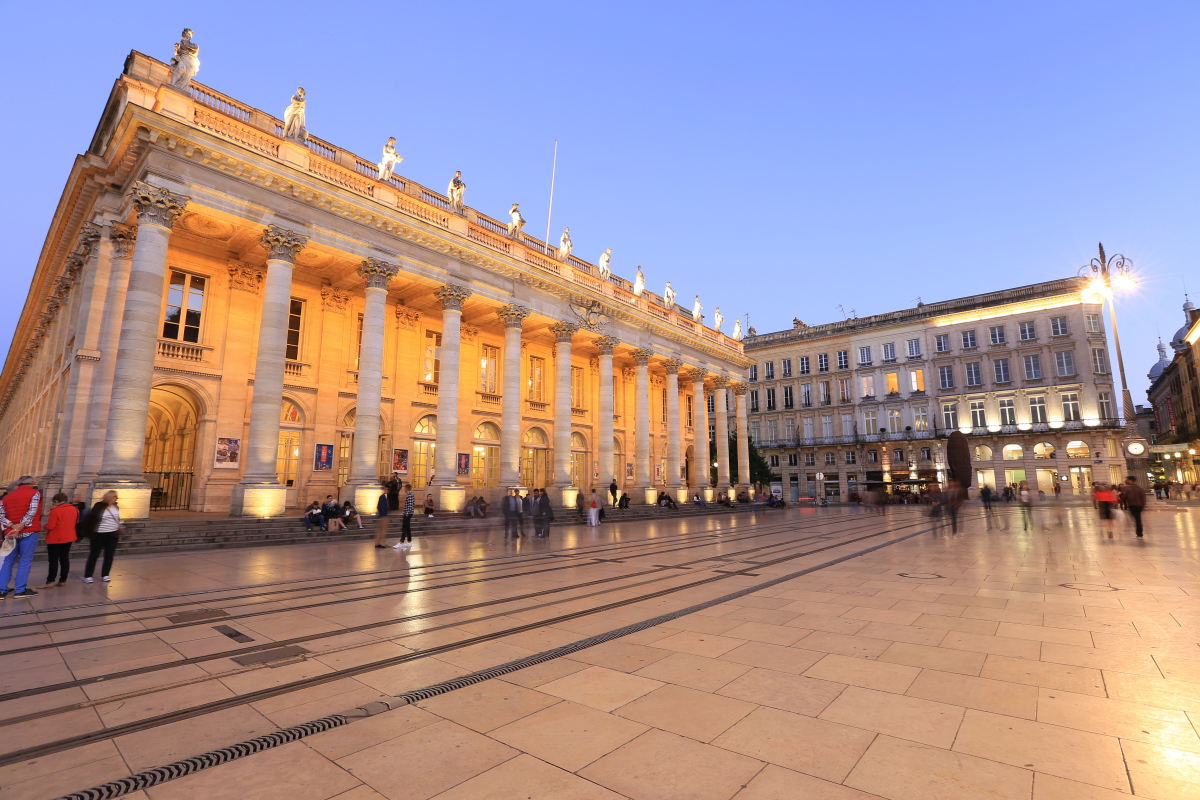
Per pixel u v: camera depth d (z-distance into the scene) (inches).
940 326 2155.5
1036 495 1898.4
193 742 154.6
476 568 467.8
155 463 1051.9
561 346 1241.4
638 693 188.1
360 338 1031.6
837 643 242.2
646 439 1438.2
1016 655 222.8
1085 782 129.0
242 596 349.4
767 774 135.2
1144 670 204.1
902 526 930.7
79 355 732.7
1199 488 1847.9
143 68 748.0
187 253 846.5
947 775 133.2
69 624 281.1
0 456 1942.7
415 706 179.2
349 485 844.6
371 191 925.2
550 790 129.3
